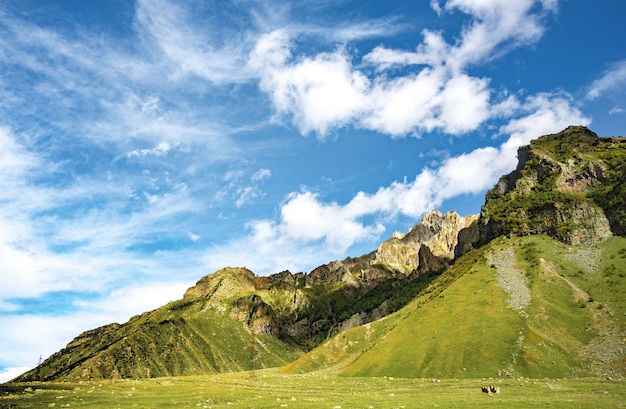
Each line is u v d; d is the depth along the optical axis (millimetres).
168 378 187125
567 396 79312
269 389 123250
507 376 132875
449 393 96938
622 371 123125
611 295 160750
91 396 99500
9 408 80938
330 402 81750
